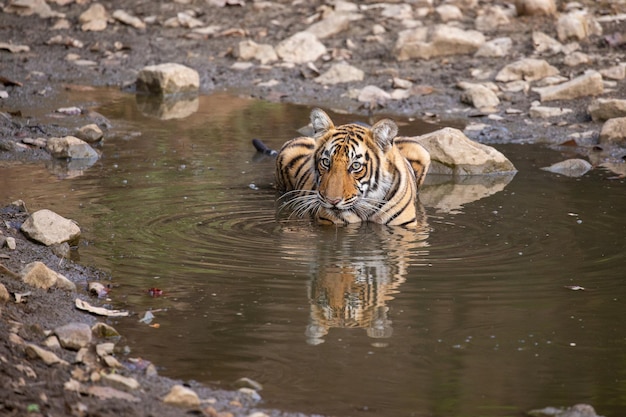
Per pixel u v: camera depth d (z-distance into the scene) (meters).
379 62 22.27
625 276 10.09
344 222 12.30
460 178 14.88
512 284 9.85
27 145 15.73
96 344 8.18
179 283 9.80
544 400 7.39
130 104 19.55
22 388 6.85
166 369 7.82
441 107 19.33
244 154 15.78
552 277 10.08
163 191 13.39
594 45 22.02
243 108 19.39
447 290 9.66
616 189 13.84
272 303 9.28
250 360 8.02
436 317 8.97
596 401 7.38
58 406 6.67
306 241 11.36
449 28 22.47
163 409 6.89
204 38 24.36
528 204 13.07
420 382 7.67
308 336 8.53
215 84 21.53
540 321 8.91
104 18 25.27
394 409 7.21
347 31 24.19
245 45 23.08
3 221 11.18
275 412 7.09
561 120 18.22
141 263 10.36
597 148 16.42
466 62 21.86
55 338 8.02
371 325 8.78
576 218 12.33
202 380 7.64
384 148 12.56
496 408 7.25
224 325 8.74
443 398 7.40
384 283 9.85
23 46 23.39
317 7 25.80
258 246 11.09
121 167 14.71
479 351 8.26
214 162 15.20
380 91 20.11
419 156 14.23
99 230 11.48
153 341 8.38
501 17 23.64
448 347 8.33
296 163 13.58
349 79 21.30
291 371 7.83
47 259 10.21
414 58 22.33
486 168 15.11
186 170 14.66
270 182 14.16
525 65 20.56
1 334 7.77
